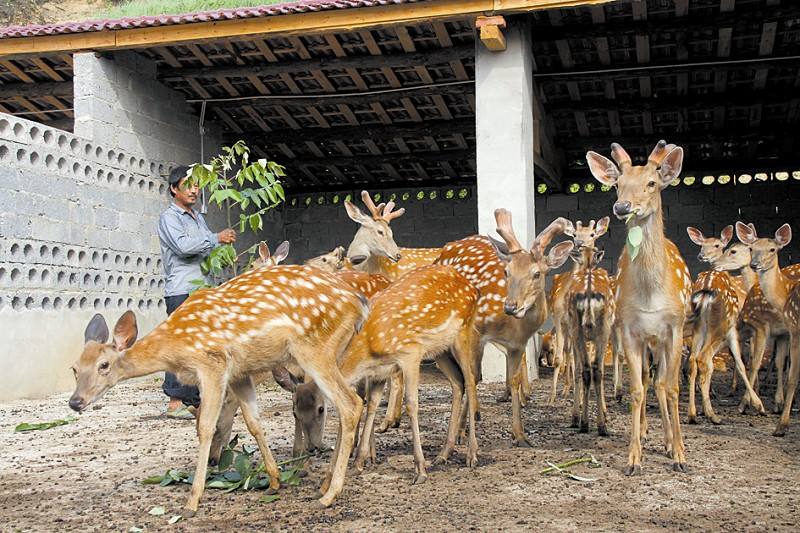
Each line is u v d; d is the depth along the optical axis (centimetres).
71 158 972
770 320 762
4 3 2400
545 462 531
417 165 1498
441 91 1205
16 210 876
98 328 436
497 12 943
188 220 687
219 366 433
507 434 630
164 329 432
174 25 1007
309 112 1341
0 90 1227
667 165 499
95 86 1037
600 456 549
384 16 961
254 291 444
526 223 988
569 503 438
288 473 480
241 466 485
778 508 426
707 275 712
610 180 514
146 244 1116
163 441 622
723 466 519
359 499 449
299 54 1130
